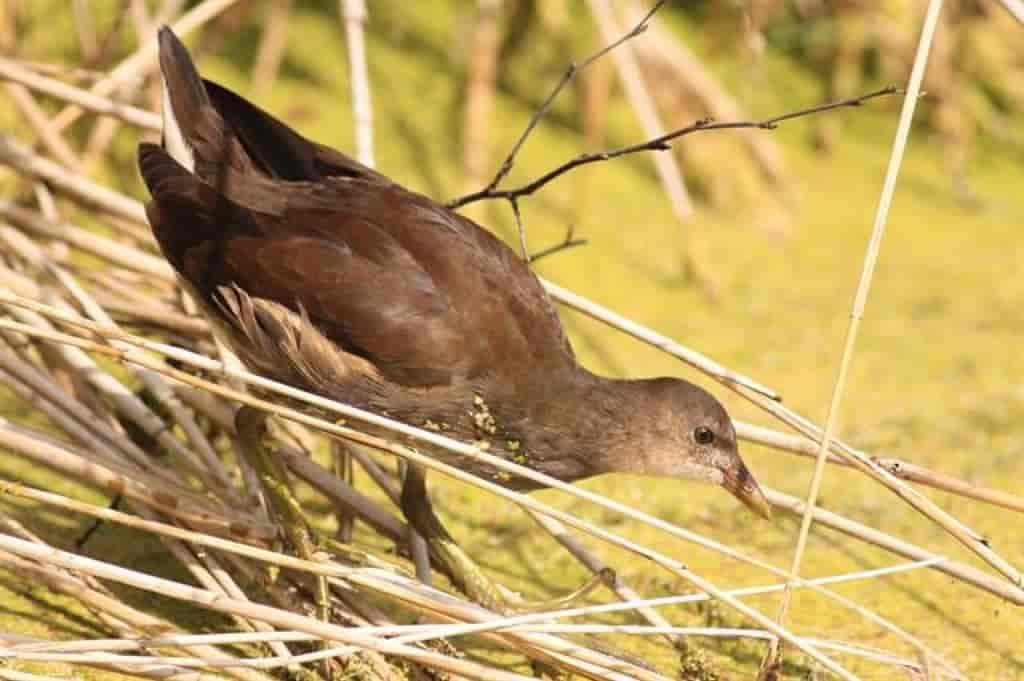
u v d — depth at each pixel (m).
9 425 8.27
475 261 8.14
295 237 8.10
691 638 8.39
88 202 10.23
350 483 9.12
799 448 8.24
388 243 8.09
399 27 16.19
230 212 8.20
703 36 16.16
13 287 9.21
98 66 11.98
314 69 15.20
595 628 6.71
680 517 9.91
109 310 9.48
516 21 15.34
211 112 8.62
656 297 12.95
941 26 15.34
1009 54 15.92
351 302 7.94
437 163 13.91
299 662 6.93
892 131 16.39
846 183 15.41
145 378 8.96
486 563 9.22
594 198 14.24
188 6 14.55
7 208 9.75
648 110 12.81
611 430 8.22
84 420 8.75
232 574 8.30
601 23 12.70
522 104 15.35
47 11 14.41
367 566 7.96
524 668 8.02
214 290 8.09
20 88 10.58
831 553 9.50
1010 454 10.69
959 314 13.14
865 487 10.41
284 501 7.95
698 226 14.28
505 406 8.05
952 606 8.91
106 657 6.68
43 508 9.03
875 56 16.53
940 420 11.23
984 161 16.25
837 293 13.34
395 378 7.95
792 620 8.65
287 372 8.04
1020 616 8.83
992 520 9.94
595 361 11.86
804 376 11.84
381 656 7.54
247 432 8.12
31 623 7.91
